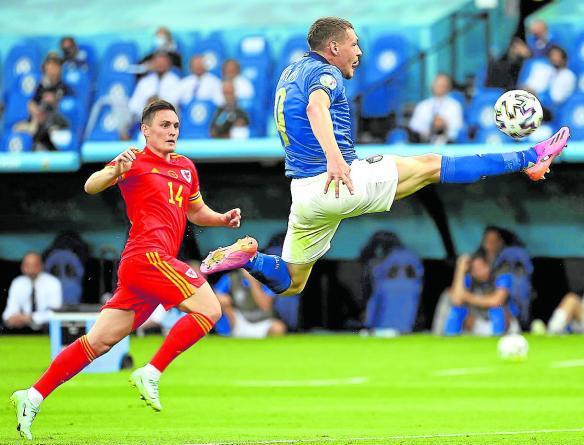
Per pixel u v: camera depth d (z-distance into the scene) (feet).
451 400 86.94
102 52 184.55
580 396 89.51
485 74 166.20
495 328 156.66
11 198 172.35
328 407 82.28
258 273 66.69
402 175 63.31
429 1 180.24
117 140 169.48
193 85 172.55
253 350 136.56
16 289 159.02
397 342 147.43
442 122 159.74
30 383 98.58
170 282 62.80
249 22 184.96
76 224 171.83
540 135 160.04
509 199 165.37
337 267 169.37
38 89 175.22
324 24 64.39
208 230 171.22
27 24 188.34
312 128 60.54
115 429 68.85
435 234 167.94
